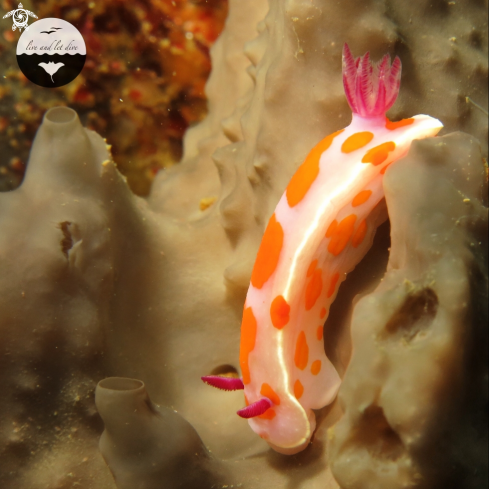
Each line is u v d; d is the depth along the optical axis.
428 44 0.15
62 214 0.15
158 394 0.16
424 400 0.13
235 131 0.17
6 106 0.19
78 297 0.15
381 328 0.14
